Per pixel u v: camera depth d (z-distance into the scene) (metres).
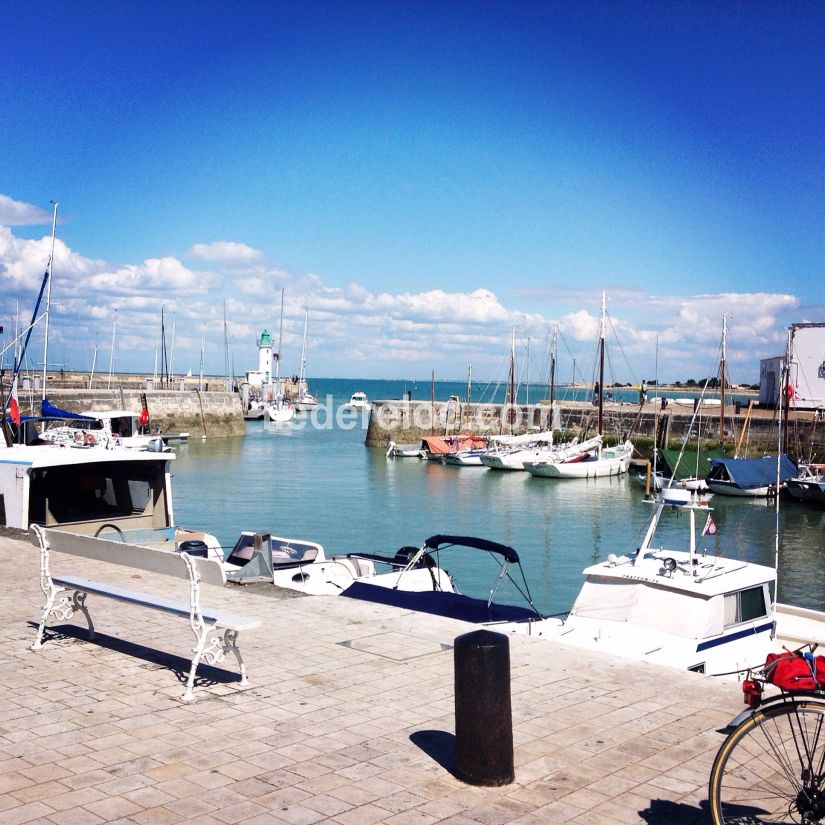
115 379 138.62
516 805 5.19
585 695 7.23
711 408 83.44
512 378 92.75
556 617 13.62
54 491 17.33
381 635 9.10
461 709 5.52
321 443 87.38
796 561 33.84
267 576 12.04
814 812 4.59
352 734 6.30
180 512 42.44
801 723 4.65
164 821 4.92
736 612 13.08
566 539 37.75
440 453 71.44
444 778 5.55
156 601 7.80
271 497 48.28
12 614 10.05
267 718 6.63
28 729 6.39
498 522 42.41
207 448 79.81
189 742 6.13
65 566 13.19
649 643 12.27
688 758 5.93
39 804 5.13
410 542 36.16
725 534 39.75
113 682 7.51
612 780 5.57
